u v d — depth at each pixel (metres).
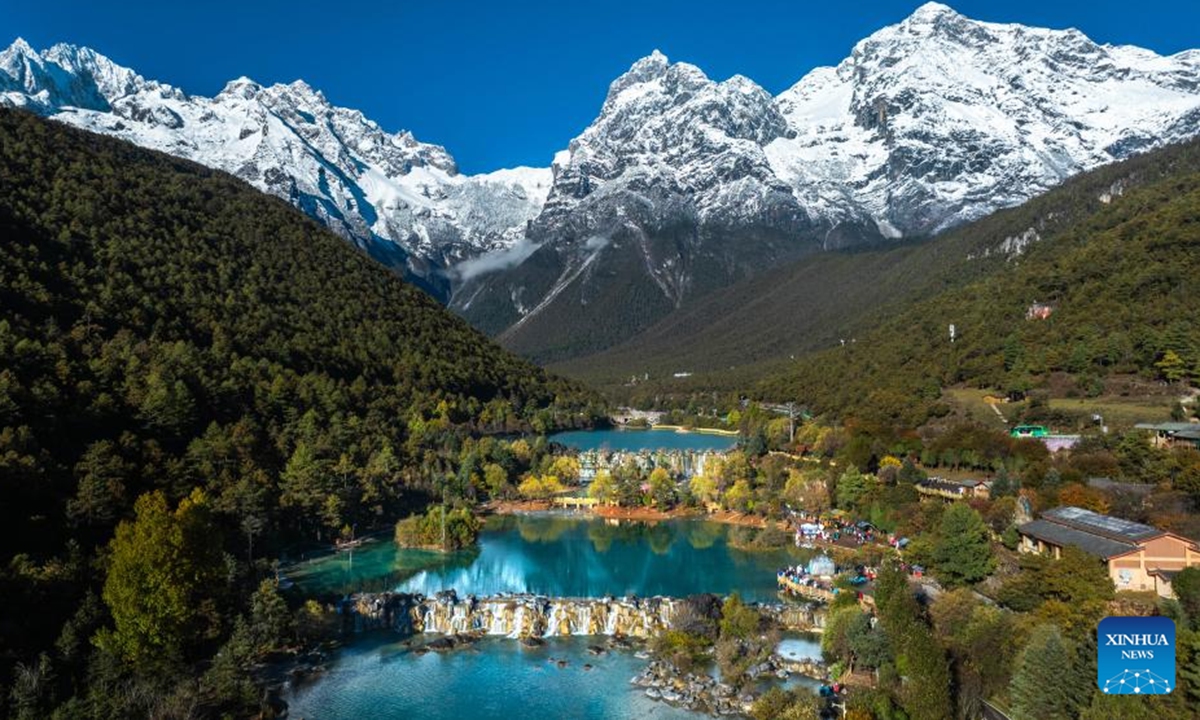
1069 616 112.12
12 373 156.50
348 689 124.50
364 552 194.38
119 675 110.75
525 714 117.31
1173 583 117.38
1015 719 101.38
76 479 145.00
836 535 196.88
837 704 115.00
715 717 115.81
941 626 122.38
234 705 113.44
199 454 173.12
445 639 142.12
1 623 111.12
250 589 143.50
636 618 145.88
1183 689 93.56
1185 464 165.00
